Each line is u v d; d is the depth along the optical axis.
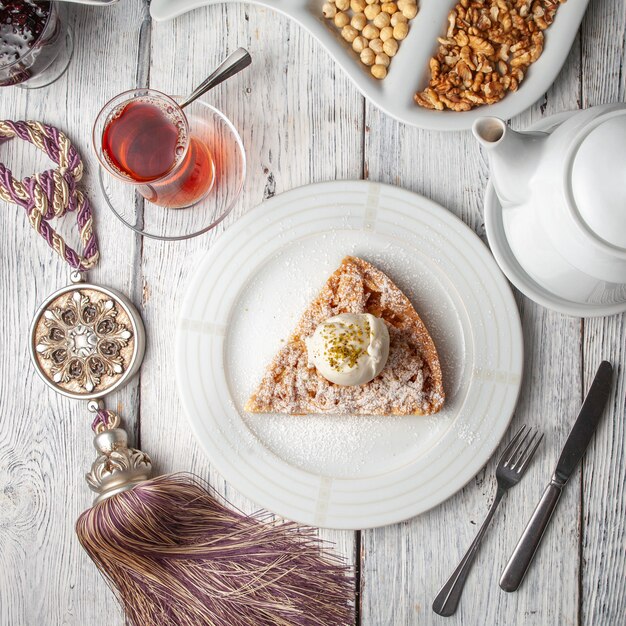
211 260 0.77
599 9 0.78
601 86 0.78
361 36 0.77
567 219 0.63
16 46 0.75
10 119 0.81
